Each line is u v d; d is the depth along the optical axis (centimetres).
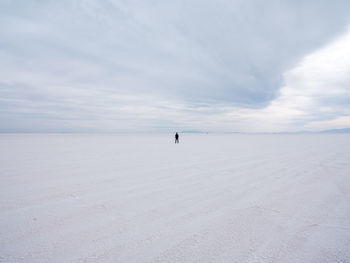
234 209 347
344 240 240
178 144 2058
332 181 526
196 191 457
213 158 994
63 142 2308
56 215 324
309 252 217
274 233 261
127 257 212
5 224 291
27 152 1212
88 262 203
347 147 1534
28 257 212
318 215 316
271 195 422
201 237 253
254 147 1634
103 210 346
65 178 578
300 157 1003
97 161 895
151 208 356
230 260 204
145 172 663
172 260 205
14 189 468
